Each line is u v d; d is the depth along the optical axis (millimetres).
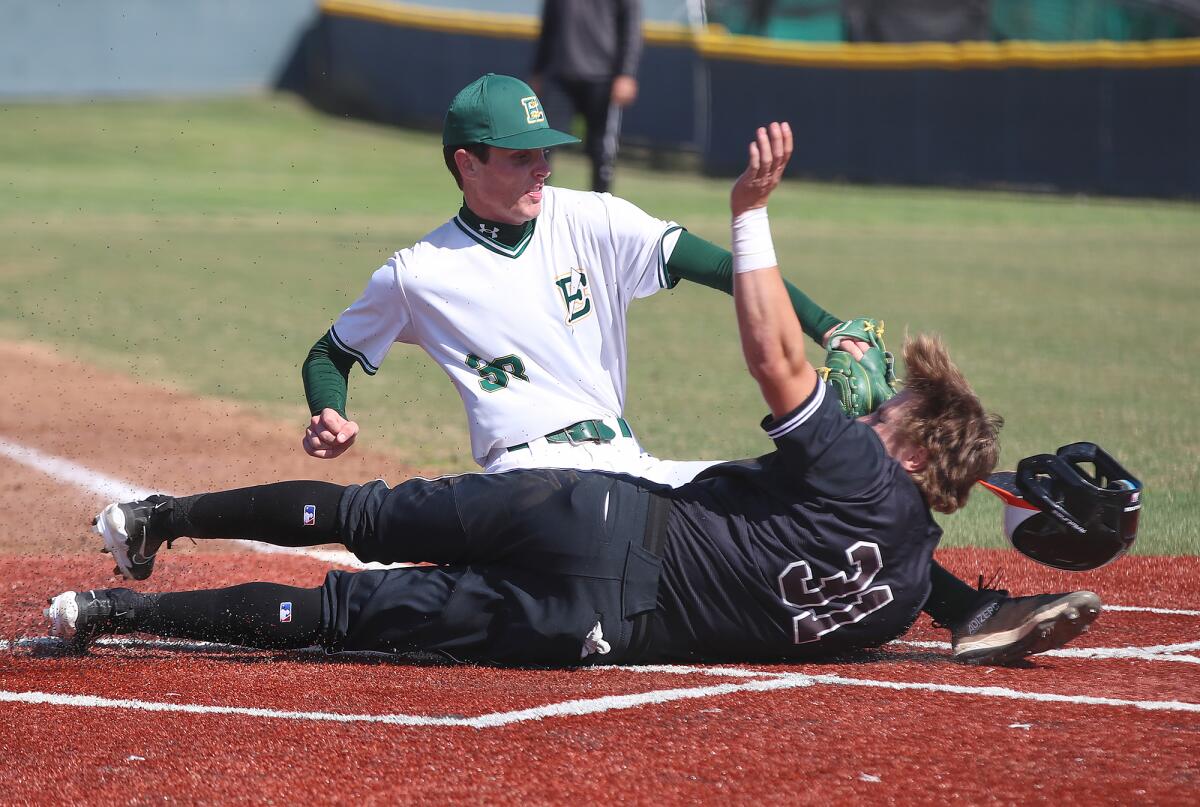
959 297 43281
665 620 11438
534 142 12227
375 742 9523
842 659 12016
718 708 10305
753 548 11133
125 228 59844
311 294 43062
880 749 9320
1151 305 42094
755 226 10539
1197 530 17328
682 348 34375
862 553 10977
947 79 77562
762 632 11375
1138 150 73312
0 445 22938
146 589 15023
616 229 12617
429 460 22000
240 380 29438
